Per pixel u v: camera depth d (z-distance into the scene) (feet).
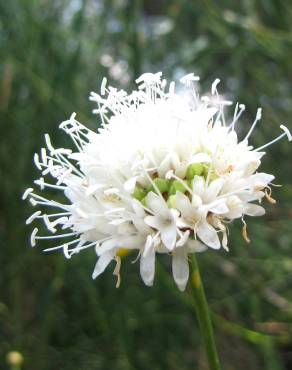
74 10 0.79
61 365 0.70
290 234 0.74
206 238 0.30
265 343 0.63
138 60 0.71
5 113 0.75
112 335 0.70
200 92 0.78
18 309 0.70
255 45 0.75
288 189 0.76
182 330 0.73
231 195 0.31
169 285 0.67
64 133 0.72
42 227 0.73
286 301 0.71
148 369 0.71
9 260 0.74
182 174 0.31
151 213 0.30
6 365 0.67
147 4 0.93
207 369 0.71
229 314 0.72
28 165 0.74
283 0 0.73
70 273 0.72
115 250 0.31
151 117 0.33
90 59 0.78
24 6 0.76
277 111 0.80
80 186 0.32
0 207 0.76
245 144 0.33
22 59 0.74
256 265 0.71
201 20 0.76
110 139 0.32
